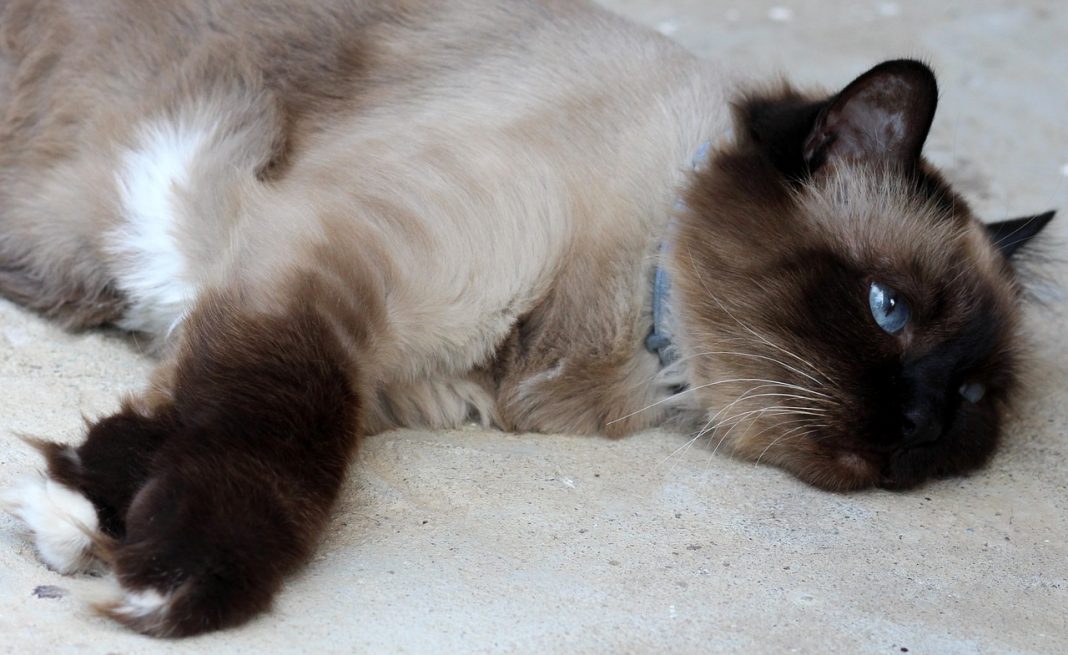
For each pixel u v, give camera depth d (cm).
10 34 104
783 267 96
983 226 105
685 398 99
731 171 97
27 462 91
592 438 98
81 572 85
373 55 101
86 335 103
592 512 92
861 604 88
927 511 96
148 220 98
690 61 103
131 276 99
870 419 95
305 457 87
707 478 96
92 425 88
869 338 95
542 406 98
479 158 95
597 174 97
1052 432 104
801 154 98
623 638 84
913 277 97
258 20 102
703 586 88
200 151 98
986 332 99
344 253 91
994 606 89
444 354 95
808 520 93
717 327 97
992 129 142
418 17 102
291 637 83
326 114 100
